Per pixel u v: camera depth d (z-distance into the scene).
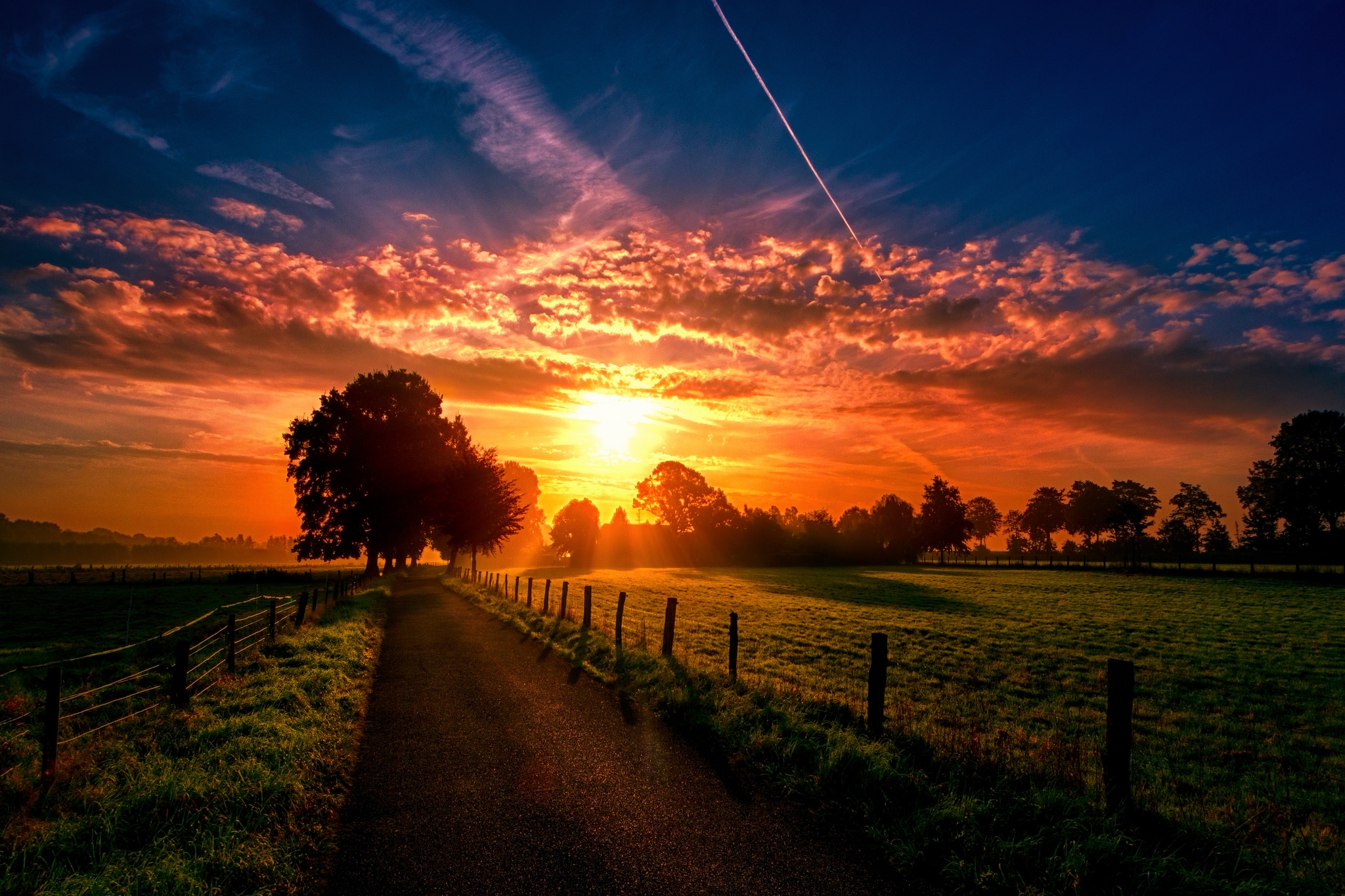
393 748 8.02
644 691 10.99
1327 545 79.81
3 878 4.70
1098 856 4.85
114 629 24.12
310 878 4.82
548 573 80.50
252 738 7.73
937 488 111.50
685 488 120.75
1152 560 89.25
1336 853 5.57
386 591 39.44
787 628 25.19
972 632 24.84
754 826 5.74
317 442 50.72
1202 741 11.12
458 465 59.03
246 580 57.66
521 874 4.88
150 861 4.95
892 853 5.22
